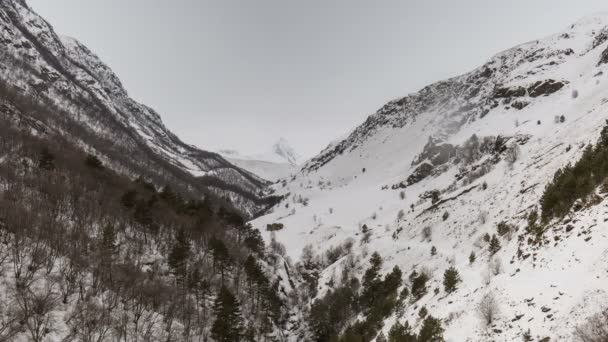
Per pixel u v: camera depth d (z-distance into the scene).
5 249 55.28
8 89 196.00
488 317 35.59
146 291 65.94
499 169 120.56
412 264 93.00
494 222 83.94
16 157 95.88
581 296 28.38
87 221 77.44
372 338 64.50
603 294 26.45
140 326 58.25
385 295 82.12
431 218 119.44
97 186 101.88
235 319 73.19
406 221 139.75
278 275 116.94
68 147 149.25
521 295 35.34
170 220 99.06
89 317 52.19
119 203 95.94
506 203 87.56
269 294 94.19
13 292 49.34
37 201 74.12
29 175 87.81
